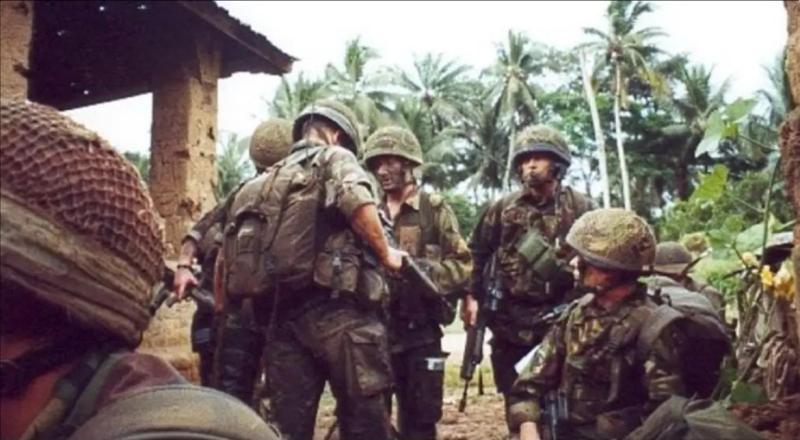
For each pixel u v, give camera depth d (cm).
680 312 328
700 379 332
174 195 889
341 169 379
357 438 380
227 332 451
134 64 939
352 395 377
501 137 5838
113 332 104
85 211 99
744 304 399
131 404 103
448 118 5856
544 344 364
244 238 388
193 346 559
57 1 943
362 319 382
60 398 103
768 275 379
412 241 567
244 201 395
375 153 568
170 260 845
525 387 361
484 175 5897
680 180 5562
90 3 932
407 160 570
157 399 104
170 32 909
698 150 333
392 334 532
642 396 333
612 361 332
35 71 1032
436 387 541
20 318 100
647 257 333
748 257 416
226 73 1010
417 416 543
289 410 384
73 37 982
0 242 94
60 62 1010
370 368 379
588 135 5709
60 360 103
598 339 334
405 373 542
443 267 562
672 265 500
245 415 108
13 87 657
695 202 402
